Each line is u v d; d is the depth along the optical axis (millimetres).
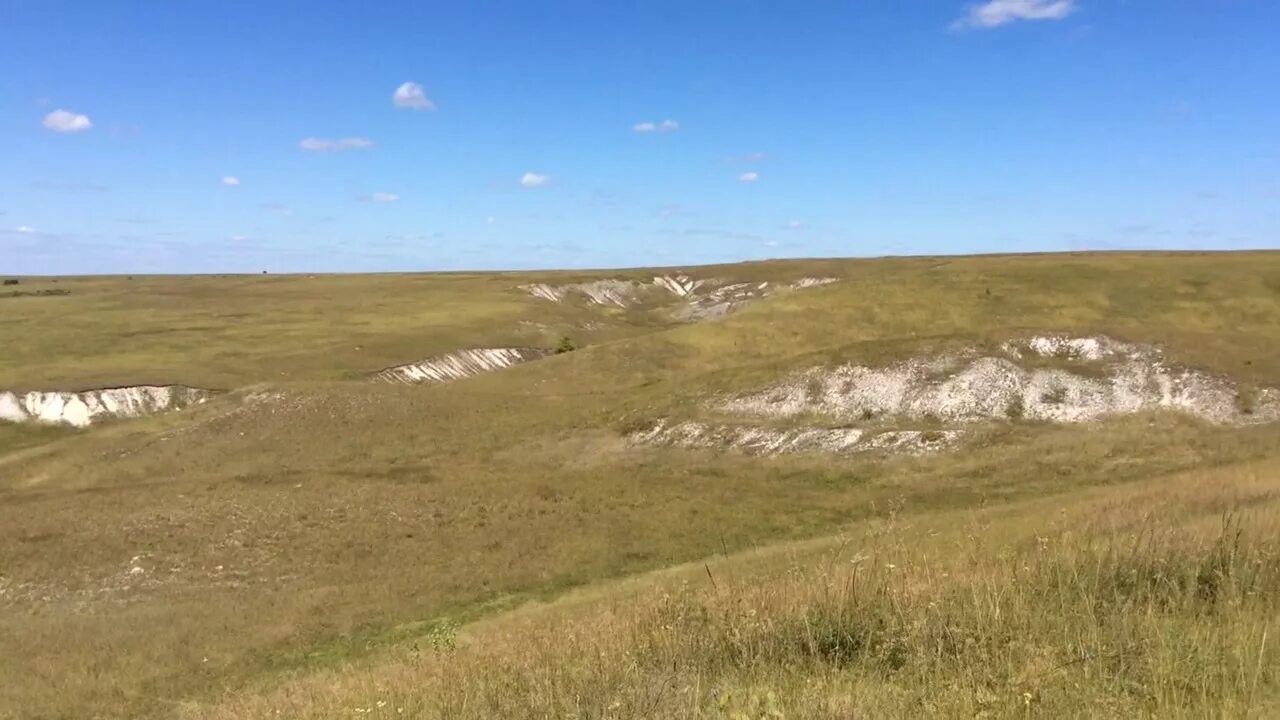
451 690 8750
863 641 7516
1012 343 41094
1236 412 33875
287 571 26516
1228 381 35812
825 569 10516
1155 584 8219
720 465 36438
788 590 9852
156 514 31766
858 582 9242
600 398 48281
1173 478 21641
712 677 7316
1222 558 8406
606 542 27141
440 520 30172
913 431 35656
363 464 41688
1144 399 35875
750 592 10250
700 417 41062
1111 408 35594
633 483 33938
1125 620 6766
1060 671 5703
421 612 22078
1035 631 6871
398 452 43719
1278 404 34062
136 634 21656
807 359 43562
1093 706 5320
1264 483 16953
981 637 6703
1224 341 40438
